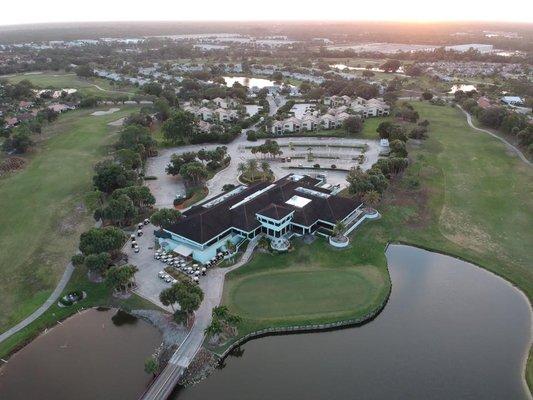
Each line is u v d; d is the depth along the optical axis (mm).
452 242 114250
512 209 129875
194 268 101438
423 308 91812
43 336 85438
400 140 175875
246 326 85000
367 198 123312
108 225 122000
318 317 87375
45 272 103000
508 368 75812
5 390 73688
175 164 155250
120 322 88500
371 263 105500
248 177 154500
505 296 94500
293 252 108562
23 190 147500
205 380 74938
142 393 72438
